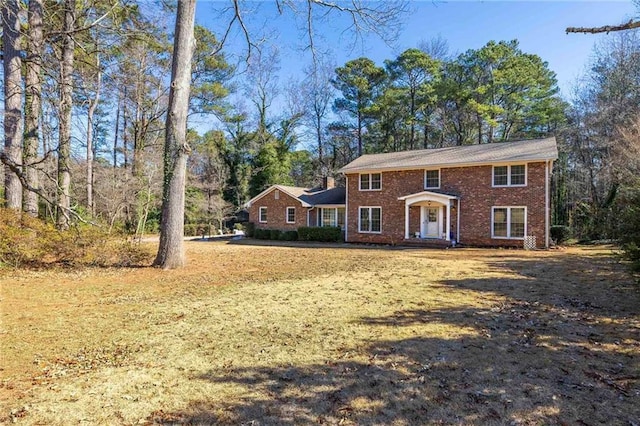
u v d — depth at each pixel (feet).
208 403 11.06
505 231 62.23
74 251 36.63
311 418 10.25
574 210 85.87
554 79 112.47
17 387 12.05
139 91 68.13
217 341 16.22
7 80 37.50
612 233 28.22
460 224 65.82
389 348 15.26
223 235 106.32
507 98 110.32
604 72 81.92
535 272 34.71
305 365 13.69
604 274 33.12
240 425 9.92
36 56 37.47
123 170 80.94
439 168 68.08
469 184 65.26
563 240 68.39
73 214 37.37
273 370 13.28
